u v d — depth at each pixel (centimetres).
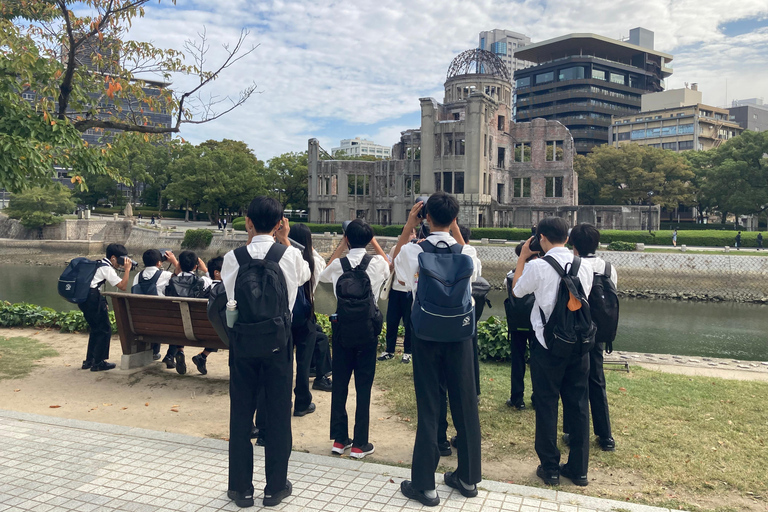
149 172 8625
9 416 518
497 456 458
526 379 716
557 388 409
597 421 472
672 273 3634
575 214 5697
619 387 671
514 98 13125
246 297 333
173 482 371
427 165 5472
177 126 1040
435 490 353
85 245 6341
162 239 6031
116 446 441
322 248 4891
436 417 363
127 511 325
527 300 543
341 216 6462
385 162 6438
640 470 426
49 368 742
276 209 357
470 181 5216
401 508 337
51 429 482
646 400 615
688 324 2528
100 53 1022
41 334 985
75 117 1066
